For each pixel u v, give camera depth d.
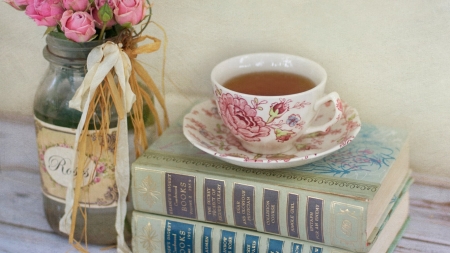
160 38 0.93
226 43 0.92
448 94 0.88
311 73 0.84
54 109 0.81
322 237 0.78
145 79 0.85
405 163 0.86
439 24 0.85
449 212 0.89
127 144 0.82
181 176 0.80
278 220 0.79
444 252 0.84
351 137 0.81
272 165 0.79
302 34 0.89
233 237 0.80
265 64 0.86
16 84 1.00
